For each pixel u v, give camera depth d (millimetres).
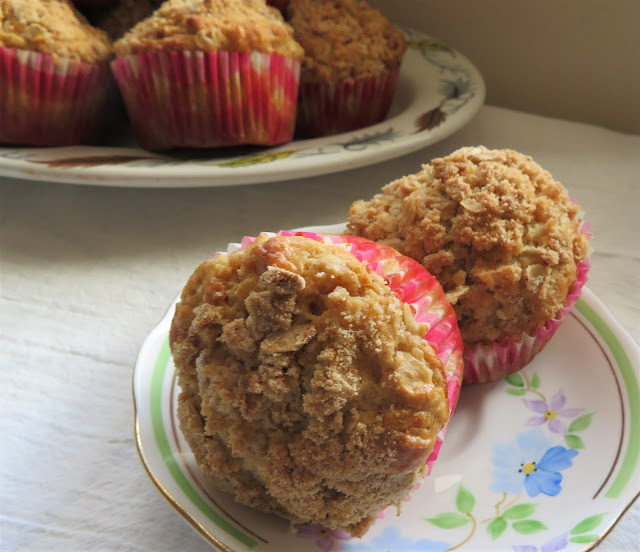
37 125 358
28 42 341
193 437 240
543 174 281
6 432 277
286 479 229
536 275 269
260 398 229
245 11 349
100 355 301
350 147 349
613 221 351
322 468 227
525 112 437
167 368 271
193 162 343
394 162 379
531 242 272
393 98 400
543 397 279
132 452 273
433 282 261
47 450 273
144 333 309
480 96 383
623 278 329
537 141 393
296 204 361
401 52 383
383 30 384
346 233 290
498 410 276
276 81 350
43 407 284
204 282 239
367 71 372
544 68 434
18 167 334
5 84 345
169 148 363
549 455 262
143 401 261
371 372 228
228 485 241
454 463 262
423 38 429
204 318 232
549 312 272
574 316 293
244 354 231
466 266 270
